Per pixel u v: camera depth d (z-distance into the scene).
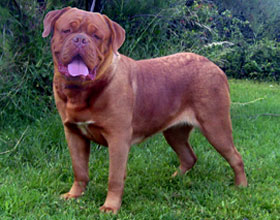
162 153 4.54
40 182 3.52
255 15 10.79
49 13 2.92
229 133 3.62
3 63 4.96
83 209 3.10
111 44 2.93
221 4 10.59
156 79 3.37
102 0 5.83
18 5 5.19
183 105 3.54
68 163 4.07
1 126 4.84
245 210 3.21
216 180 3.85
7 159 4.07
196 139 4.96
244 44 10.20
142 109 3.27
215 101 3.51
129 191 3.53
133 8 5.82
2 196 3.12
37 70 5.21
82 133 3.21
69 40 2.69
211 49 6.96
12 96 4.84
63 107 3.09
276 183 3.83
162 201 3.37
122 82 3.04
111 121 3.00
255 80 9.93
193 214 3.12
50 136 4.51
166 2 6.29
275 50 10.01
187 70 3.53
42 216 2.87
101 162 4.16
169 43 6.17
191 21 6.91
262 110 6.50
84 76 2.69
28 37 5.25
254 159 4.48
